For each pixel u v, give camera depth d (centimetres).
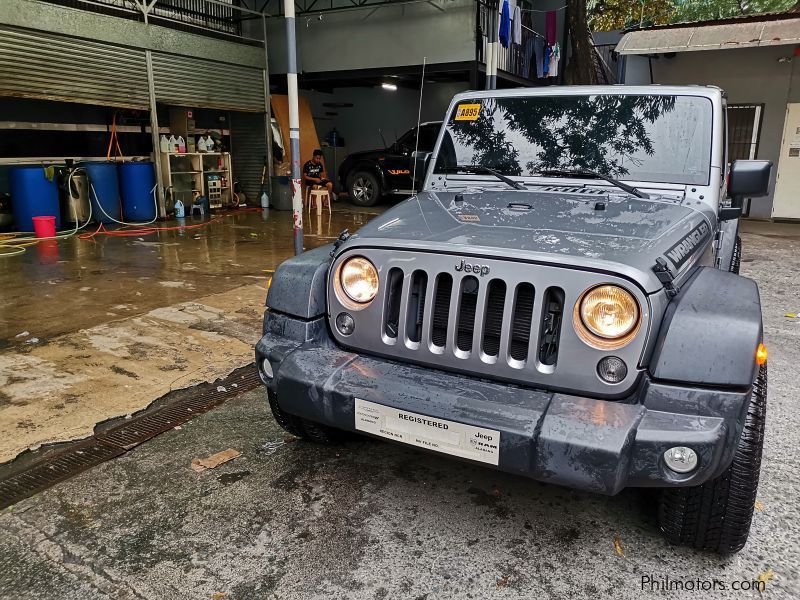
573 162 339
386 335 243
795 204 1268
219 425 345
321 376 238
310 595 217
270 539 247
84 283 658
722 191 355
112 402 368
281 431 338
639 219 264
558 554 239
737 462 216
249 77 1341
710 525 226
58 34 960
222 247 886
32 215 973
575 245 222
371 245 243
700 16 2473
